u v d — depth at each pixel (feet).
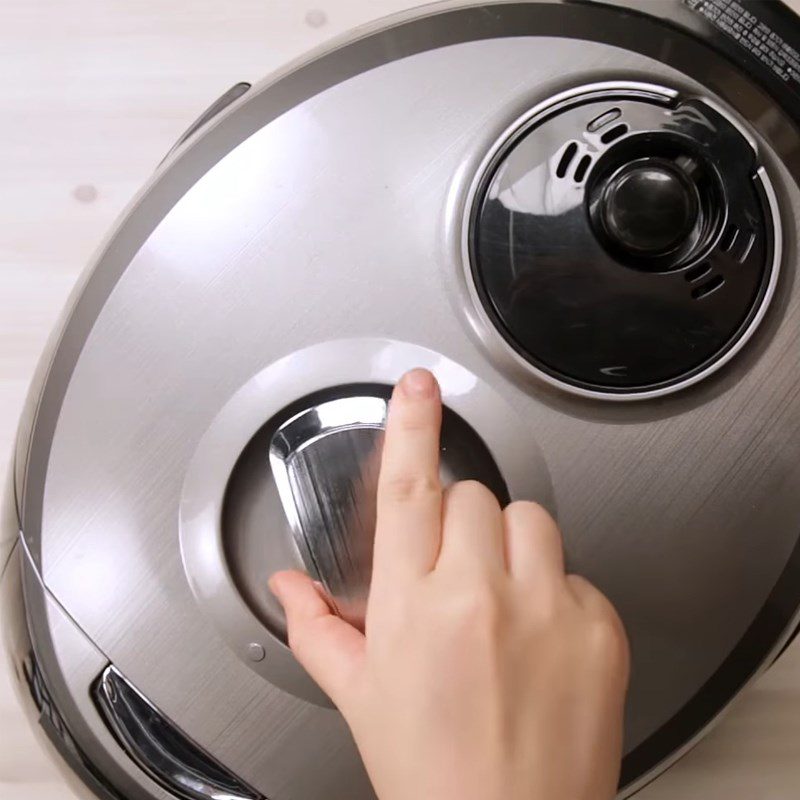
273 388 1.18
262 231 1.22
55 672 1.23
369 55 1.26
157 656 1.20
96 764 1.27
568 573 1.10
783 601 1.27
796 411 1.24
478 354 1.19
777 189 1.23
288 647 1.18
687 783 1.59
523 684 0.81
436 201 1.21
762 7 1.29
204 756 1.23
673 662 1.25
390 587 0.86
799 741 1.61
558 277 1.17
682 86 1.23
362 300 1.20
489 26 1.26
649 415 1.21
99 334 1.23
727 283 1.20
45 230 1.73
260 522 1.20
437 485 0.91
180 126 1.77
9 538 1.26
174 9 1.79
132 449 1.20
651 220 1.14
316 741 1.20
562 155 1.19
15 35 1.77
